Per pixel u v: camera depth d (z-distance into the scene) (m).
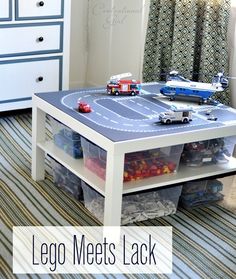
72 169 2.25
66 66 3.55
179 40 3.04
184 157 2.37
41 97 2.41
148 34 3.24
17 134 3.18
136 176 2.18
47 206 2.34
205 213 2.38
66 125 2.23
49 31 3.38
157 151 2.23
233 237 2.18
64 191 2.50
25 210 2.29
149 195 2.36
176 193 2.34
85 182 2.20
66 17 3.42
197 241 2.13
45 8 3.30
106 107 2.32
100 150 2.14
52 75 3.50
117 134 2.00
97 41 4.06
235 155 2.98
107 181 2.00
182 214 2.35
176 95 2.49
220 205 2.46
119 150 1.93
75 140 2.32
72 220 2.23
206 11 2.91
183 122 2.21
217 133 2.20
